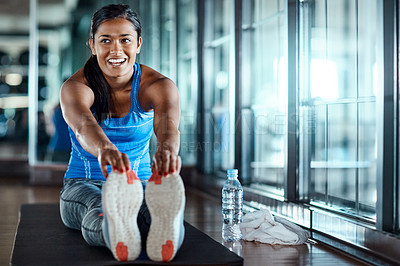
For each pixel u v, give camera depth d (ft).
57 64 20.04
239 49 14.21
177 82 19.48
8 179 22.04
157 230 6.40
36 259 6.91
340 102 10.34
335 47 21.98
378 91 7.81
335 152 14.70
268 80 13.17
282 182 12.26
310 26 10.85
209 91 17.48
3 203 14.49
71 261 6.77
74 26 20.08
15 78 25.61
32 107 19.83
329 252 8.23
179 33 19.38
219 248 7.61
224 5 15.90
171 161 6.32
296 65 10.98
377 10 7.80
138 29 7.82
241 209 9.41
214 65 17.03
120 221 6.26
